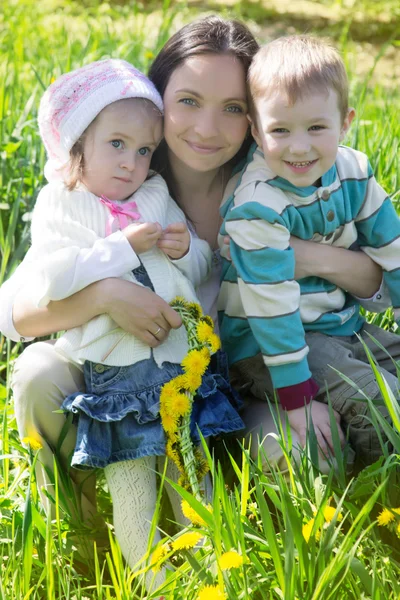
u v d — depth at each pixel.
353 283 2.58
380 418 2.10
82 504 2.41
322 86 2.29
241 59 2.46
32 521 2.11
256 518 2.20
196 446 2.28
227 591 1.79
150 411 2.24
